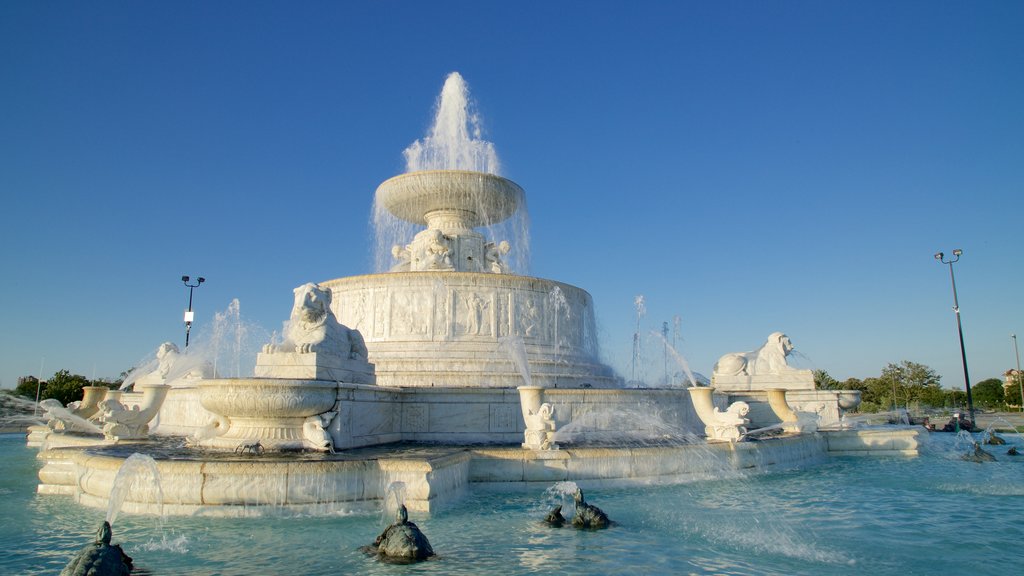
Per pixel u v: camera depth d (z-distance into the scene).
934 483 12.99
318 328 12.16
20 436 25.47
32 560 6.96
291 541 7.70
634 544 7.83
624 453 12.00
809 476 13.95
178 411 15.27
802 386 21.62
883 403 64.19
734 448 13.63
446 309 17.53
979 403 65.69
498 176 20.66
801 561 7.21
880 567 7.02
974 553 7.64
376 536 7.93
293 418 10.98
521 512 9.57
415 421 14.30
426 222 22.27
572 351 19.16
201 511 8.89
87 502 9.91
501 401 14.64
